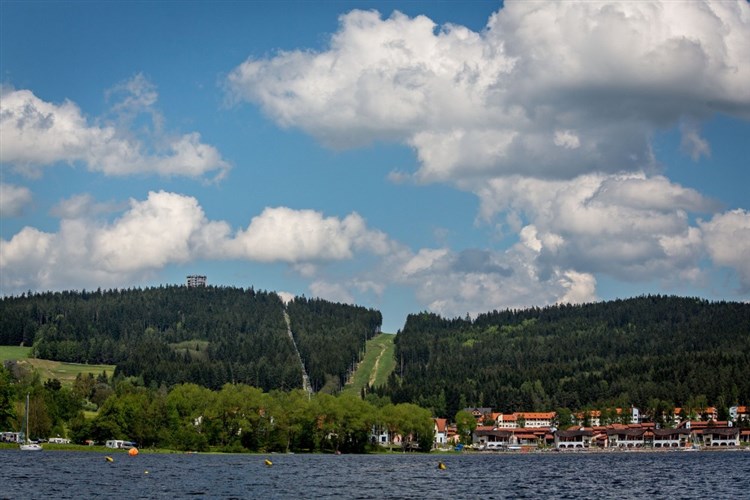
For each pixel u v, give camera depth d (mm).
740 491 138875
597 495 130625
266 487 135000
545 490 138625
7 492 119062
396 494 128250
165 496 118938
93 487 128125
